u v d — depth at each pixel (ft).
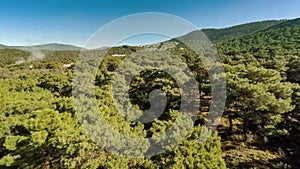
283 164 69.21
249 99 76.23
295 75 125.18
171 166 41.65
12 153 50.11
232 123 98.68
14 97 88.99
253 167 68.33
